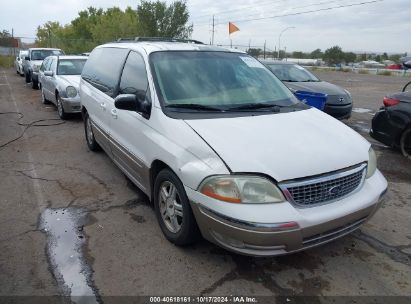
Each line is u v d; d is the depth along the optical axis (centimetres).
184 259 331
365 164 322
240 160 281
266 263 327
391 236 377
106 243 355
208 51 435
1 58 3091
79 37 5291
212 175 283
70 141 716
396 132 629
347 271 319
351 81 2486
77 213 415
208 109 358
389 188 506
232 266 322
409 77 3097
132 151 408
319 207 286
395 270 322
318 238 288
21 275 307
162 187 354
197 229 323
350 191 308
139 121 387
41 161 593
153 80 378
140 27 3456
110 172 545
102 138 533
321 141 318
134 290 292
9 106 1105
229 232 278
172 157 320
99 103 521
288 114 368
